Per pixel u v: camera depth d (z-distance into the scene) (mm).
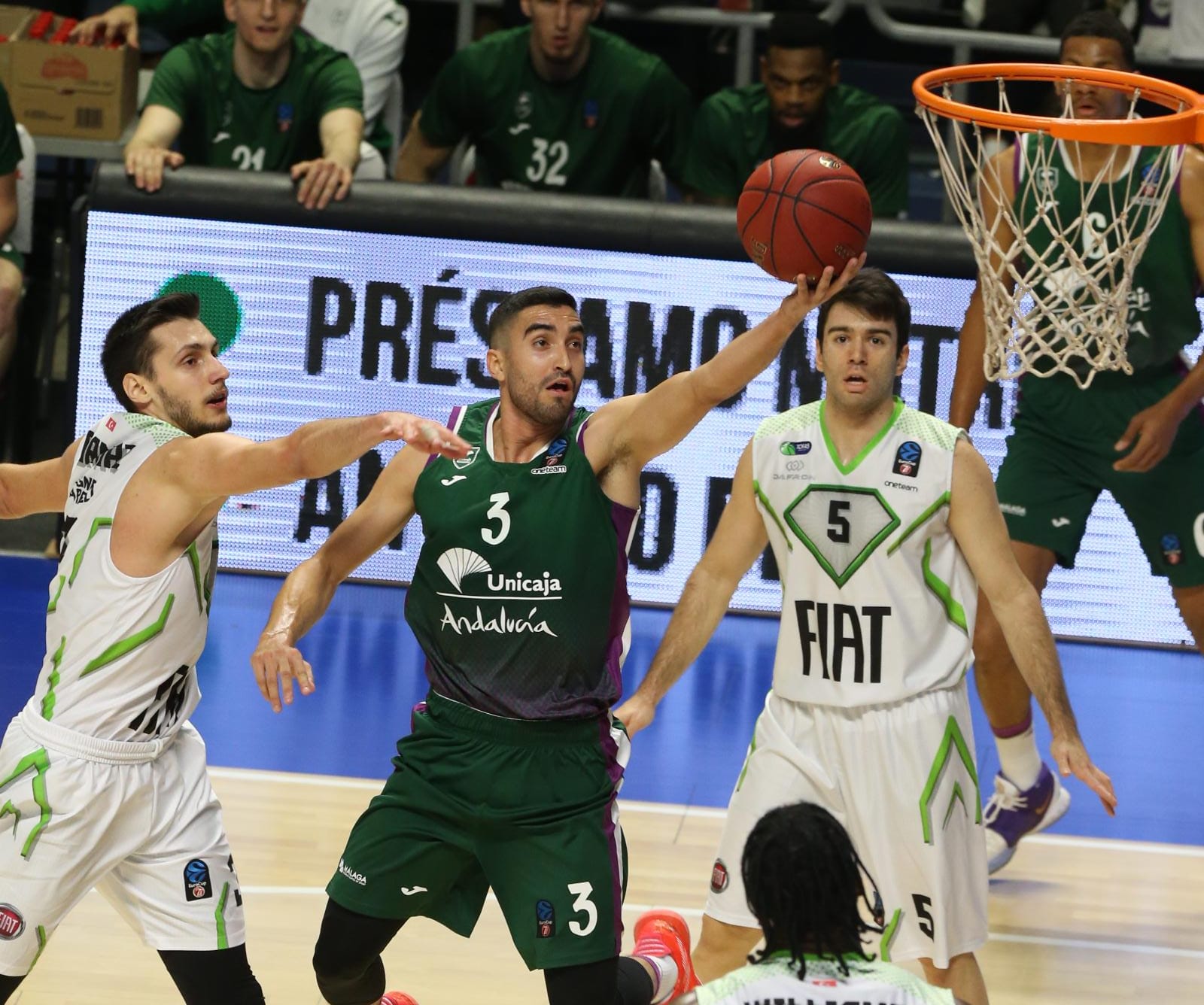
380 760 24078
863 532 14898
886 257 30781
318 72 32750
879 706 14883
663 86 32688
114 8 33906
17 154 30438
